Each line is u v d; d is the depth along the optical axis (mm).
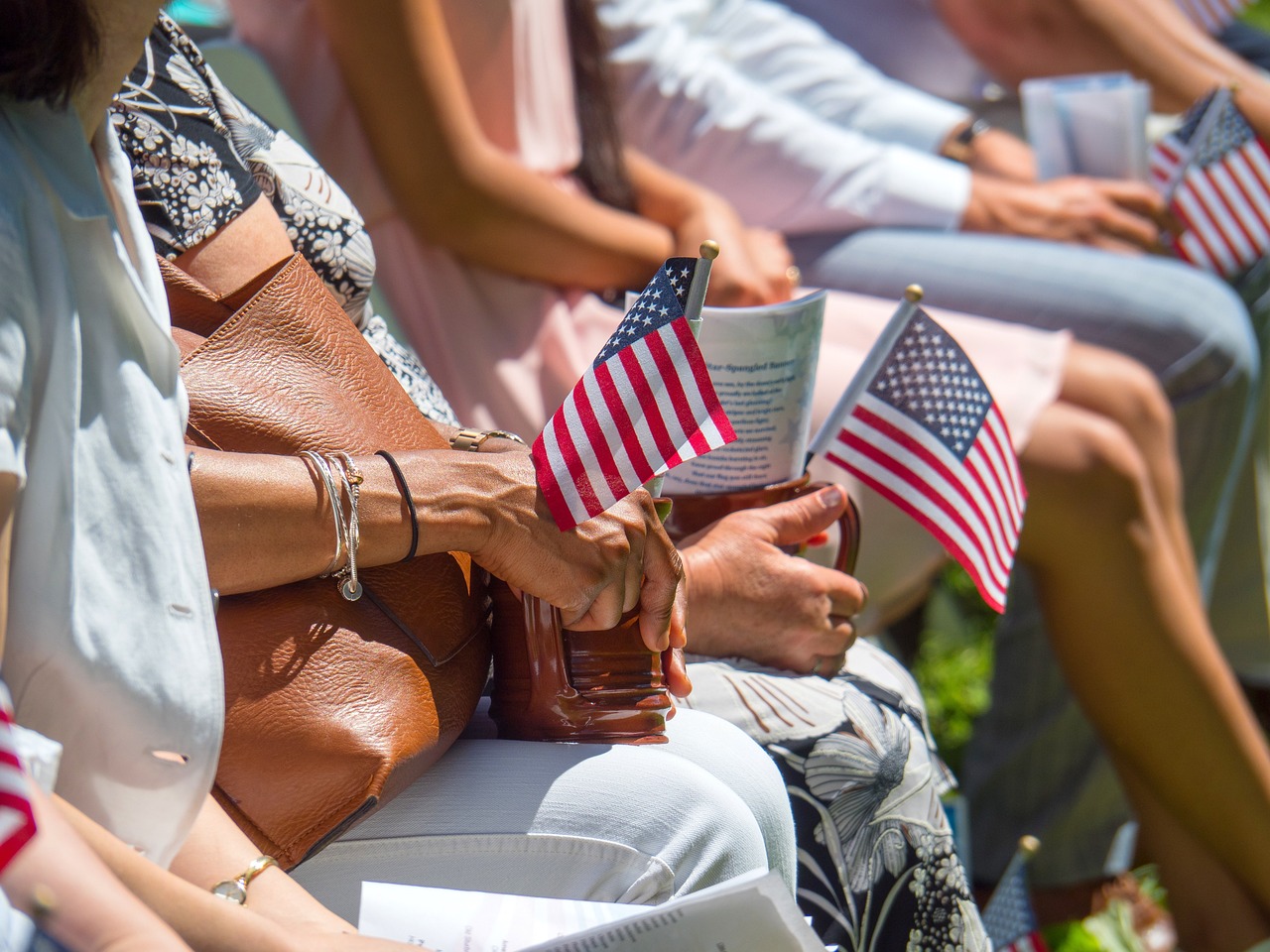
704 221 4961
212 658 2012
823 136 5641
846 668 3449
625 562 2578
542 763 2553
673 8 5859
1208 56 6719
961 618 7414
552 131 4641
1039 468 4582
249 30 4332
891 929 3137
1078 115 5949
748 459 3303
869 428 3580
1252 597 6117
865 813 3082
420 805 2479
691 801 2484
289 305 2582
